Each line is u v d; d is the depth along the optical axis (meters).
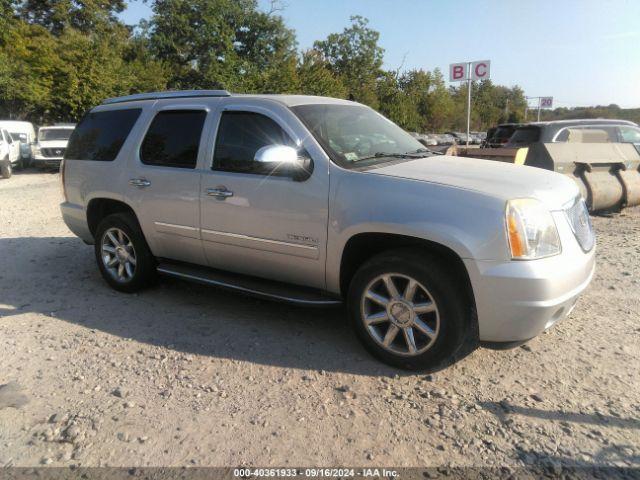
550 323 3.31
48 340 4.17
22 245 7.34
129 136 5.02
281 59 35.59
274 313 4.65
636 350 3.77
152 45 35.78
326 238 3.73
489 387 3.33
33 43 30.69
